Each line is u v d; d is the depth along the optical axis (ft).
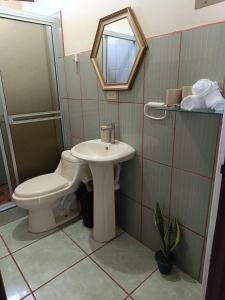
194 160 4.15
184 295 4.41
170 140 4.45
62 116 7.72
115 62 5.04
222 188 2.41
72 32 6.21
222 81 3.46
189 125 4.05
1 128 6.66
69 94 7.12
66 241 5.95
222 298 2.73
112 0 4.76
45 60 7.05
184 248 4.82
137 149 5.21
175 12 3.78
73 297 4.42
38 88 7.08
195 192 4.29
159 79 4.32
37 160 7.56
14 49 6.37
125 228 6.28
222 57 3.37
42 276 4.89
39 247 5.74
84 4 5.52
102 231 5.79
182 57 3.86
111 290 4.55
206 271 2.91
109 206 5.64
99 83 5.72
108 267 5.10
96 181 5.32
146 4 4.16
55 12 6.63
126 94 5.10
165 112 4.37
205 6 3.39
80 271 5.01
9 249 5.68
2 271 5.02
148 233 5.57
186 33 3.71
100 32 5.19
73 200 6.92
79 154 4.92
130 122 5.20
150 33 4.25
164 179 4.81
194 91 3.43
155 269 5.04
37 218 6.18
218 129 3.66
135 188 5.58
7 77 6.38
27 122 7.04
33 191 5.77
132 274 4.91
